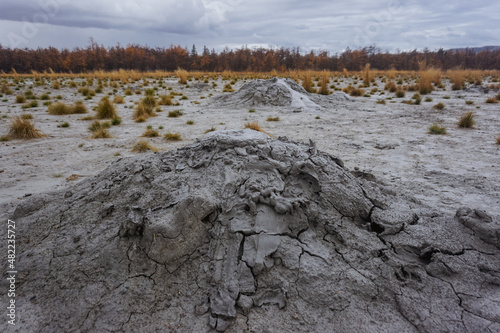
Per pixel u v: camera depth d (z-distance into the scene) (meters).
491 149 6.88
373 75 29.52
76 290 2.42
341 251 2.71
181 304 2.32
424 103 14.55
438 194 4.44
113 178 3.49
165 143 7.70
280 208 2.80
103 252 2.63
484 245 2.83
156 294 2.38
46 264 2.66
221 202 2.88
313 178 3.16
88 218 3.07
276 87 14.55
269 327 2.14
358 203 3.15
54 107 11.98
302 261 2.54
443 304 2.30
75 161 6.26
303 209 2.92
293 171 3.25
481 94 17.11
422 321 2.18
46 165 6.00
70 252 2.73
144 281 2.45
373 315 2.24
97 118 11.25
